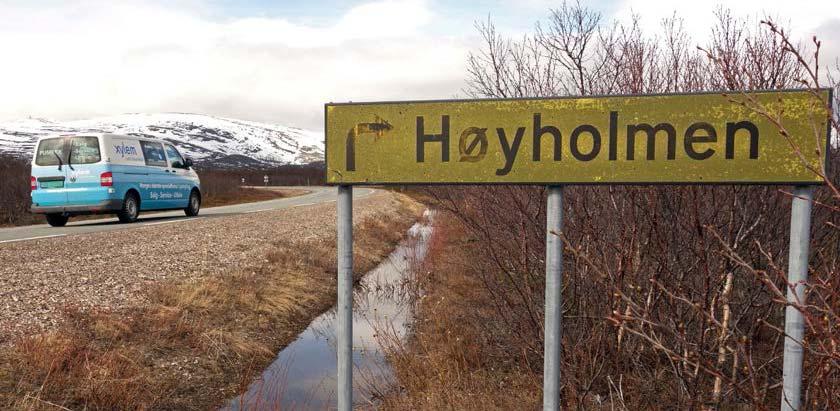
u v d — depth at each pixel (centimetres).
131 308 503
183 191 1354
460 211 401
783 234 289
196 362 447
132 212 1133
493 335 461
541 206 354
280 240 1031
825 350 156
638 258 297
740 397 301
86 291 539
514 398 348
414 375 419
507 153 189
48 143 1066
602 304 327
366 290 816
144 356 423
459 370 418
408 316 655
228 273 706
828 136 166
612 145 182
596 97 182
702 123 175
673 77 316
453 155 192
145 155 1200
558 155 186
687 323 303
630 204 302
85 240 852
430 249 1013
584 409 304
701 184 177
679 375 282
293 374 469
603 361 306
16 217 1612
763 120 171
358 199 2489
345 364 204
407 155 196
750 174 173
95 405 339
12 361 356
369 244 1211
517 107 188
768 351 332
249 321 573
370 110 197
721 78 282
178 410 373
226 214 1532
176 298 552
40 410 315
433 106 193
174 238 929
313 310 697
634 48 320
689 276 302
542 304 366
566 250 334
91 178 1052
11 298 488
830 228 278
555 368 191
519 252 384
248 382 439
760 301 311
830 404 184
